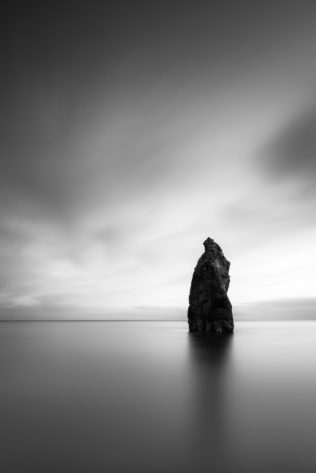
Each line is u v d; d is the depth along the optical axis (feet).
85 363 112.27
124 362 113.91
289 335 253.03
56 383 78.02
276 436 43.78
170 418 51.03
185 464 36.19
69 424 48.32
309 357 123.75
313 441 42.34
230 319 238.27
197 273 248.93
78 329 459.73
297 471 34.71
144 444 41.22
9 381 80.74
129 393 67.77
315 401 61.26
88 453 38.70
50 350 157.48
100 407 57.16
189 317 254.47
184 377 85.20
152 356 129.08
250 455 38.27
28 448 40.01
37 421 49.70
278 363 109.19
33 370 97.71
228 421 49.70
